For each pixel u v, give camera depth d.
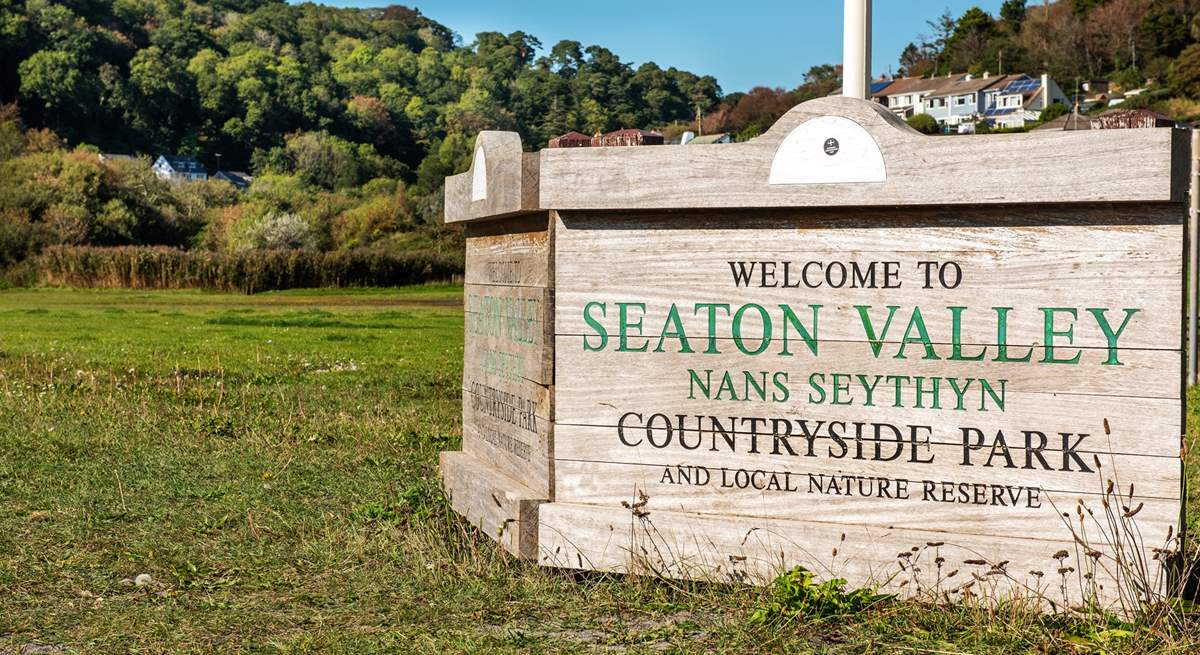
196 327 26.98
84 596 5.10
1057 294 4.50
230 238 87.75
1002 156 4.46
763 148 4.77
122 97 161.62
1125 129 4.36
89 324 27.48
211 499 7.25
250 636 4.50
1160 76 121.88
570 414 5.20
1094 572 4.44
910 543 4.66
